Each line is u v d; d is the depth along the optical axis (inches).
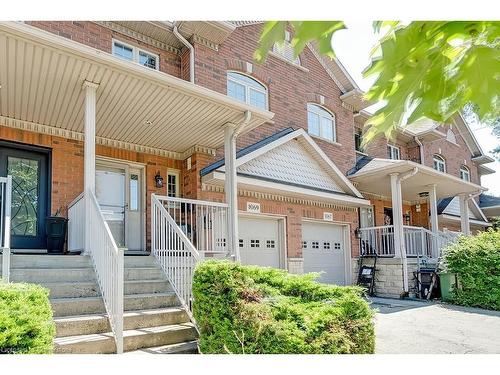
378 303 402.0
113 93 252.2
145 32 380.5
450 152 735.1
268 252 413.7
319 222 470.6
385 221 601.9
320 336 148.0
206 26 386.0
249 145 420.5
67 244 302.2
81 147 325.7
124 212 347.6
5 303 121.4
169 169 373.1
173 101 265.1
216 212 328.2
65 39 202.1
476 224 719.7
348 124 546.3
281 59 475.2
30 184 307.3
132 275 242.5
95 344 176.4
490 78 51.9
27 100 261.4
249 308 159.6
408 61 52.6
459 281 402.0
